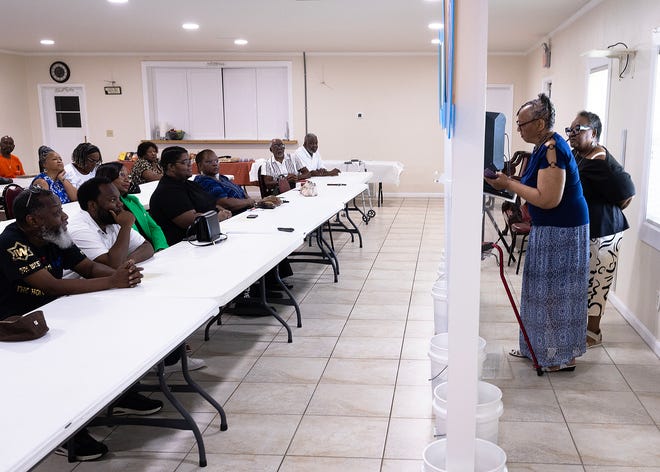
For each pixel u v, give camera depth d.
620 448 2.54
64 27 7.91
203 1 6.18
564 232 3.08
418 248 6.59
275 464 2.46
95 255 2.93
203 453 2.45
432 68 10.57
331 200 5.52
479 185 1.76
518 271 5.06
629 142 4.25
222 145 11.07
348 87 10.75
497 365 3.35
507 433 2.67
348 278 5.38
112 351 1.89
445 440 2.07
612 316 4.23
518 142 10.57
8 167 8.18
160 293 2.52
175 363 3.35
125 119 10.98
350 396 3.06
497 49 10.18
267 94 10.95
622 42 4.71
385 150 10.91
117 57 10.78
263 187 6.12
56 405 1.54
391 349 3.68
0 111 10.24
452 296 1.83
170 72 10.93
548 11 6.48
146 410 2.88
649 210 3.87
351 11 6.77
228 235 3.80
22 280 2.47
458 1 1.68
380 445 2.59
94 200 2.96
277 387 3.18
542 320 3.19
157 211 3.98
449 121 1.73
